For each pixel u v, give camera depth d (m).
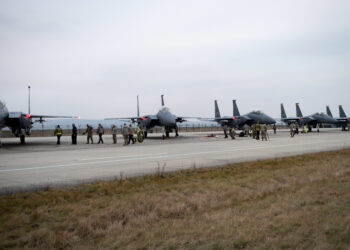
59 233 4.44
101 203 5.98
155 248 3.90
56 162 13.02
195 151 17.91
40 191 7.06
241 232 4.36
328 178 8.33
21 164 12.38
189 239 4.16
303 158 12.77
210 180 8.36
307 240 4.05
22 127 27.47
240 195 6.66
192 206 5.90
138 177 8.83
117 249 3.89
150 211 5.56
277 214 5.22
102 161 13.28
